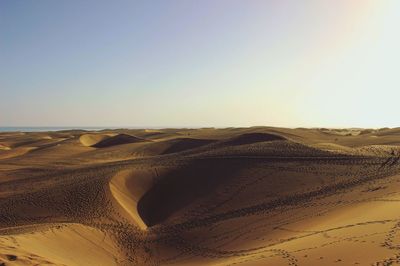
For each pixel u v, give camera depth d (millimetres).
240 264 14688
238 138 60188
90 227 24297
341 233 16469
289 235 19672
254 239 21062
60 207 29250
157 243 23609
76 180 35906
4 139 99812
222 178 34312
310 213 23531
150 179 35406
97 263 18531
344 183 30219
